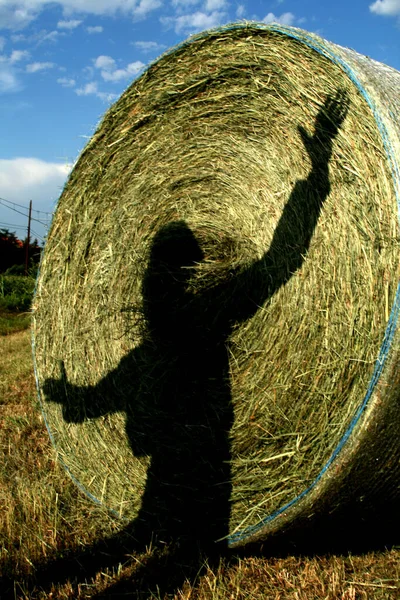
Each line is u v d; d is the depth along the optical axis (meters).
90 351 3.97
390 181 2.45
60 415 4.04
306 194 2.98
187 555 3.14
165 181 3.81
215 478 3.18
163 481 3.46
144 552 3.19
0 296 18.22
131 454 3.64
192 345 3.47
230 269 3.41
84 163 4.00
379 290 2.45
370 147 2.56
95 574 2.99
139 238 3.93
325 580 2.76
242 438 3.11
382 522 2.91
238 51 3.26
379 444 2.45
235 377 3.23
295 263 3.00
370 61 3.04
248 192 3.43
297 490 2.77
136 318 3.83
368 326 2.49
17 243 33.41
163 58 3.60
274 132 3.21
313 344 2.81
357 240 2.61
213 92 3.48
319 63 2.85
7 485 3.88
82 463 3.87
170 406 3.52
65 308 4.08
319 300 2.80
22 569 3.01
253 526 2.93
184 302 3.66
